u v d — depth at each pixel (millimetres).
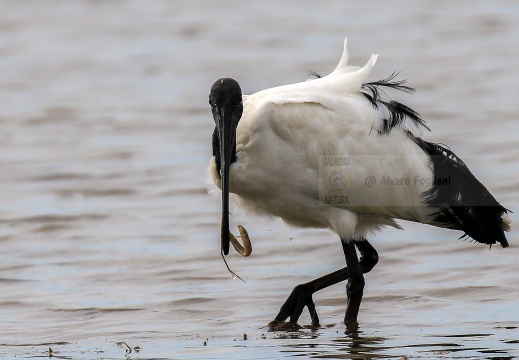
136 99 28203
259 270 13703
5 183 19438
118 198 18203
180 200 17938
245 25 39688
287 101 10945
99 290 12797
